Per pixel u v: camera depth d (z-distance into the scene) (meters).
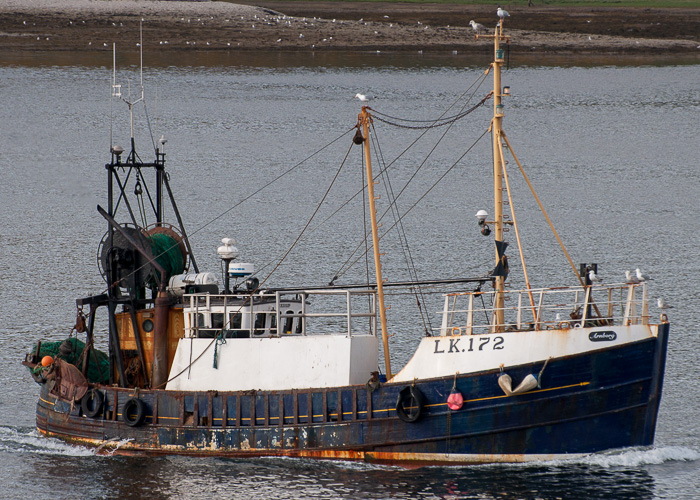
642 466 136.25
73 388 149.12
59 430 151.38
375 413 134.38
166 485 135.25
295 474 135.88
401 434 133.75
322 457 137.12
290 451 138.25
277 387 139.00
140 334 149.50
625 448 134.75
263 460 139.50
